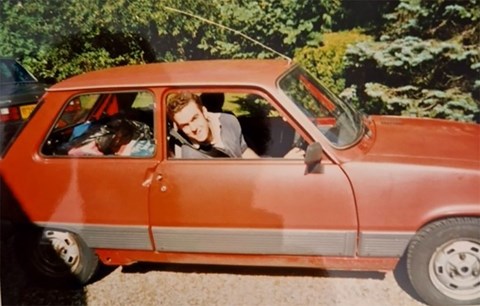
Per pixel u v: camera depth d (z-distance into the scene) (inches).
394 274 107.3
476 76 187.6
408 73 197.2
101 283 115.4
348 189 90.5
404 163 89.4
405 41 191.0
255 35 201.9
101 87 100.0
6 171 104.2
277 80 96.2
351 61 202.8
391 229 91.1
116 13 153.4
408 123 114.8
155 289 111.3
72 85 102.7
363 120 111.8
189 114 96.6
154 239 101.3
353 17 212.5
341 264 97.7
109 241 104.3
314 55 207.2
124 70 109.5
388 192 89.4
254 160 94.5
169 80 96.3
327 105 105.6
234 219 96.1
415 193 88.7
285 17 203.0
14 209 105.9
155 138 97.6
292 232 95.0
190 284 111.7
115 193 99.9
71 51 159.6
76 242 109.3
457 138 102.1
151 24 156.9
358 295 101.8
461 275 92.7
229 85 94.7
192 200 96.6
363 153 93.5
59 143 105.6
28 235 111.0
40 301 110.4
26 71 169.2
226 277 113.0
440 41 191.0
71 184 101.4
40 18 156.9
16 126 154.6
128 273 118.7
